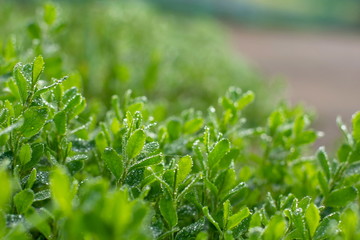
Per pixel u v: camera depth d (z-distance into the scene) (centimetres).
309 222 49
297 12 817
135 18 181
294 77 373
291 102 298
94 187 40
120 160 50
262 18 788
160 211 51
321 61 465
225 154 55
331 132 240
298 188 63
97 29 148
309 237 49
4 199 41
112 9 165
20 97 52
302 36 688
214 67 179
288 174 65
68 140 57
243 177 62
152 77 126
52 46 81
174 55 171
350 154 59
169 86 140
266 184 65
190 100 126
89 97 116
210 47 227
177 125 61
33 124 52
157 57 129
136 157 53
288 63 435
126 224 39
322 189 58
